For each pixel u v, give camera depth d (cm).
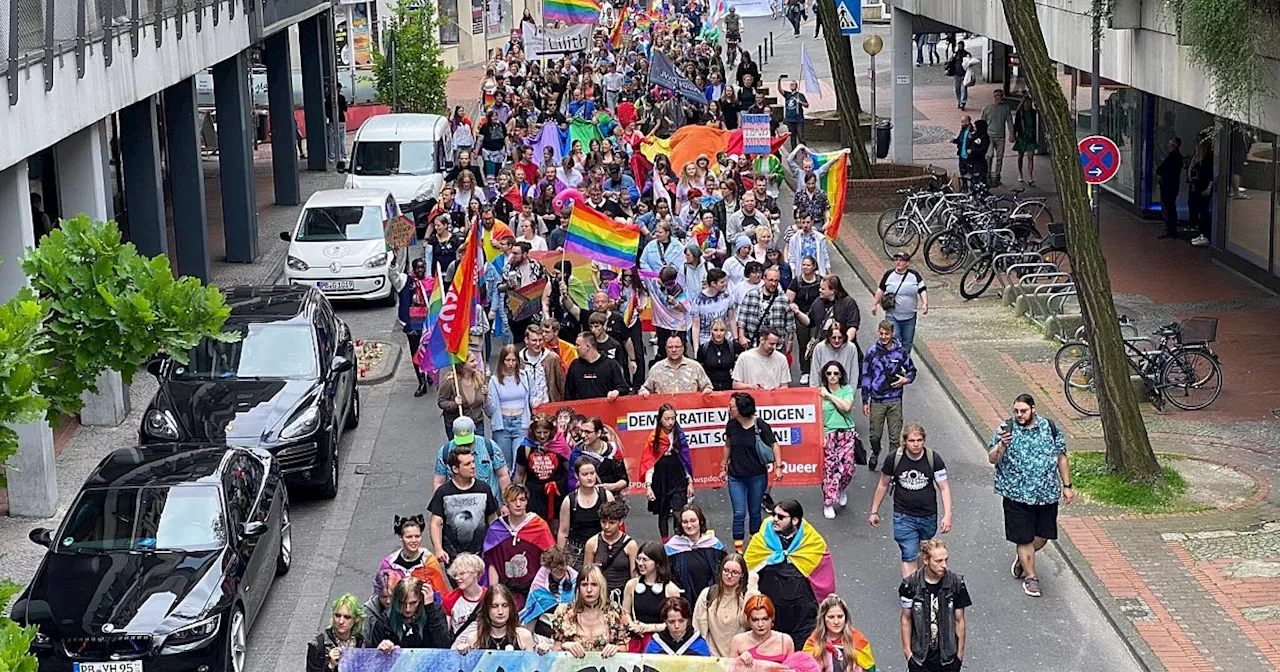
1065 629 1382
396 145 3347
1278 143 2392
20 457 1720
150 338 936
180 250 2661
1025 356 2172
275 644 1401
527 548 1291
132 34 2109
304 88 4066
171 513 1366
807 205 2553
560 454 1435
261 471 1521
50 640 1234
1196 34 1764
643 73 4581
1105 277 1686
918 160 3909
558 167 2950
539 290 2050
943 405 2011
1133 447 1675
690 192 2538
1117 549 1525
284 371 1811
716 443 1656
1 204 1700
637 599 1149
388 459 1908
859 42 6438
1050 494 1416
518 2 7288
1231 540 1532
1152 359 1933
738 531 1530
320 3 3928
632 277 1991
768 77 5647
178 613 1254
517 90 4309
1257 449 1777
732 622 1128
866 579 1496
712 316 1964
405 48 4306
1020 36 1683
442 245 2214
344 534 1667
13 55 1579
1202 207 2784
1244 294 2436
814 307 1916
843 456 1636
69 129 1814
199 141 2656
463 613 1172
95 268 928
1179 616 1378
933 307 2462
